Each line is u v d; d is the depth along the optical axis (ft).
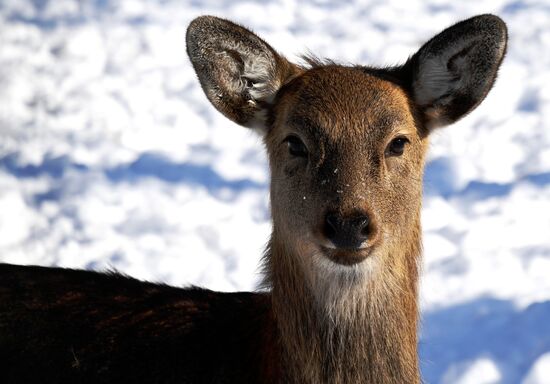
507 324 42.70
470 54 29.91
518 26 66.80
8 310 32.19
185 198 52.95
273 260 29.89
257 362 30.09
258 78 30.50
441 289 44.98
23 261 47.75
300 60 51.11
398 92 29.45
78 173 55.36
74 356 31.45
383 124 28.68
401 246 29.17
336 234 27.71
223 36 30.25
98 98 63.05
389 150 28.89
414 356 29.89
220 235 49.98
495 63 29.89
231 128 59.77
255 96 30.66
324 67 30.17
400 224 28.99
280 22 69.26
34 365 31.42
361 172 28.25
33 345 31.63
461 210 50.62
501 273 45.78
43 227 50.78
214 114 61.26
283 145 29.37
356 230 27.66
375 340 29.09
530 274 45.70
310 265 28.76
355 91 29.09
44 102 62.59
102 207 52.34
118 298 32.53
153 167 55.77
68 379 31.27
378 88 29.22
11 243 49.44
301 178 28.81
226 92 30.73
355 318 28.94
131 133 59.47
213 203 52.54
